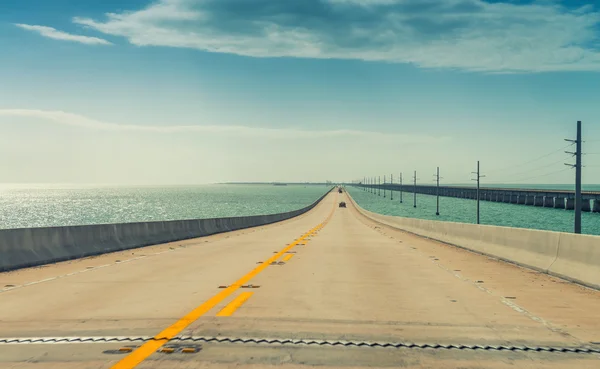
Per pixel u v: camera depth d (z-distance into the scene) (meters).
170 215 126.00
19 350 6.27
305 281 11.93
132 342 6.63
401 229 41.16
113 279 12.19
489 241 19.22
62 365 5.71
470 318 8.25
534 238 15.32
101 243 19.33
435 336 7.11
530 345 6.73
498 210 167.38
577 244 12.71
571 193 163.50
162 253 19.19
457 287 11.38
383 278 12.62
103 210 153.75
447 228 26.20
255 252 19.58
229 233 35.28
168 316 8.14
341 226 47.19
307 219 66.75
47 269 14.13
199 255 18.34
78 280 12.02
